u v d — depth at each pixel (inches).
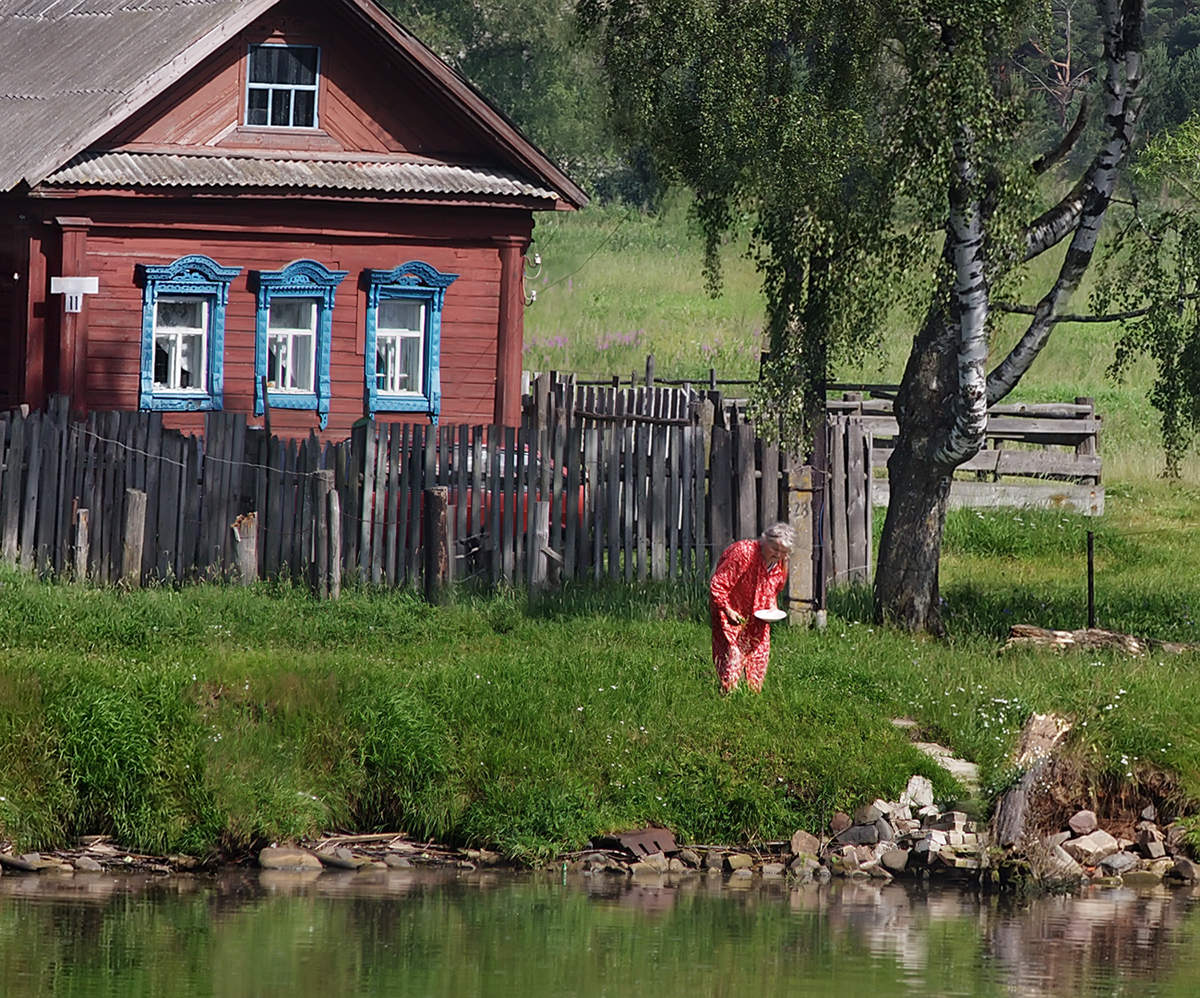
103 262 2471.7
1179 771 1477.6
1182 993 1063.0
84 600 1796.3
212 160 2522.1
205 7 2655.0
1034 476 3075.8
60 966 1061.1
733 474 2015.3
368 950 1115.3
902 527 1902.1
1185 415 1978.3
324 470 1952.5
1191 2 6791.3
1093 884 1369.3
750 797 1403.8
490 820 1384.1
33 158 2402.8
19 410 2011.6
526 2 6318.9
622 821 1398.9
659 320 5088.6
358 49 2591.0
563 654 1628.9
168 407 2516.0
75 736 1365.7
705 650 1710.1
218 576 1963.6
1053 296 1844.2
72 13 3019.2
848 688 1571.1
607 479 2021.4
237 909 1208.2
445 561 1932.8
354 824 1413.6
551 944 1141.1
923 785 1432.1
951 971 1100.5
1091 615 1921.8
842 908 1258.0
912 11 1695.4
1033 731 1489.9
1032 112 1830.7
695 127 1845.5
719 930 1186.6
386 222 2618.1
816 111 1770.4
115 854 1344.7
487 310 2689.5
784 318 1926.7
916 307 1865.2
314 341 2610.7
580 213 6781.5
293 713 1433.3
